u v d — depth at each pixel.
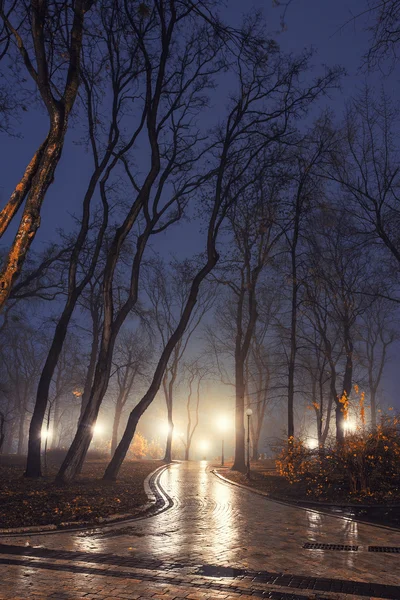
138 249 22.61
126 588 6.13
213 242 23.61
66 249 27.47
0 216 6.46
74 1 8.58
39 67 7.39
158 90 20.92
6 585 6.15
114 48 20.88
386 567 7.54
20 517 11.30
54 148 6.84
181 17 19.30
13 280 6.16
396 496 16.36
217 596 5.86
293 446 20.88
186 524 11.59
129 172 22.28
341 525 11.84
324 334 31.73
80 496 15.14
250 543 9.38
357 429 18.38
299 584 6.48
